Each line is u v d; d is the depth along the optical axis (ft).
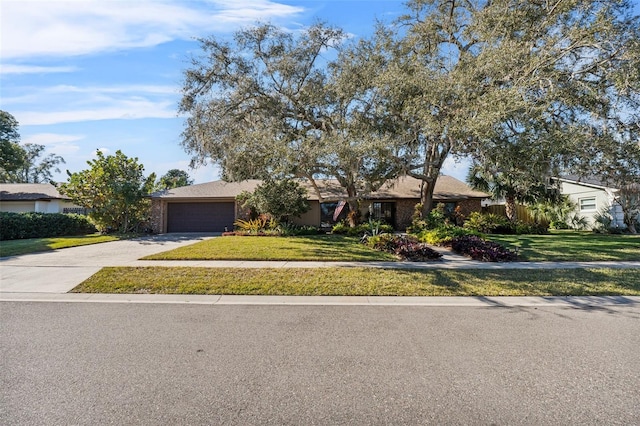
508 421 9.02
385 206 78.84
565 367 12.21
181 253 38.42
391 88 39.17
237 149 45.44
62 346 14.10
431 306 20.49
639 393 10.46
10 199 76.84
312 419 9.06
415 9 57.16
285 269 29.58
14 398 10.03
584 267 31.04
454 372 11.79
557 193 72.90
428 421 9.00
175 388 10.65
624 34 33.40
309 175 45.42
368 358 12.93
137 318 18.08
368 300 21.84
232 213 76.69
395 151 38.58
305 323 17.24
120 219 69.82
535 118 31.68
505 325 16.93
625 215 66.39
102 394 10.28
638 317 18.29
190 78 50.88
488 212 82.17
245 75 50.83
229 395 10.25
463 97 33.91
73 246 47.60
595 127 34.81
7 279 26.78
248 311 19.45
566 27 36.73
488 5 47.62
